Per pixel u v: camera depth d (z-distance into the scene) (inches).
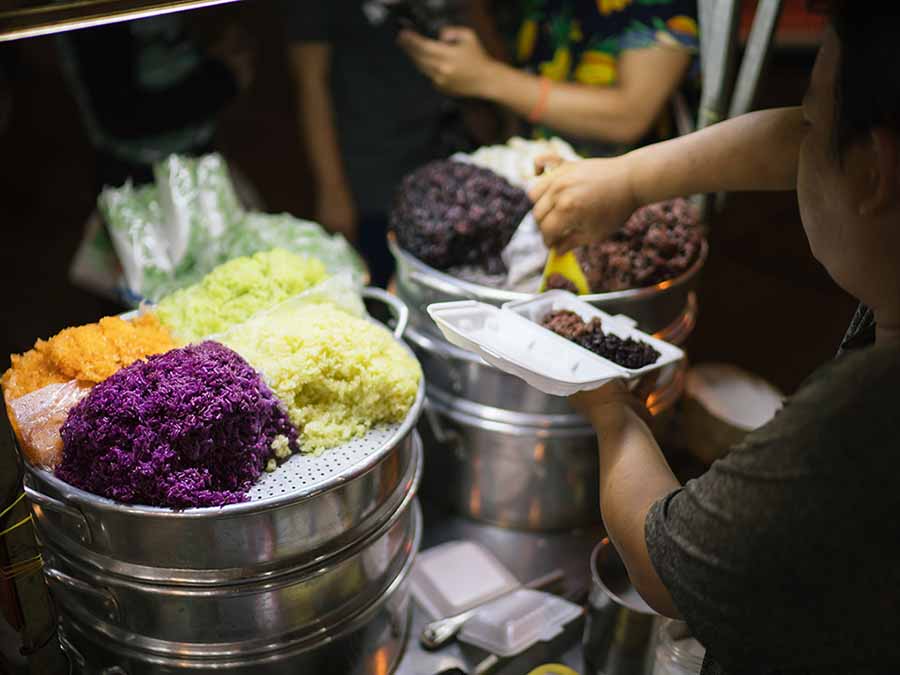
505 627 51.3
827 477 24.2
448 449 62.9
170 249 64.4
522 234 59.8
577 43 81.2
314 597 42.3
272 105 199.6
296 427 43.0
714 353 119.4
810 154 28.0
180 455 38.0
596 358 43.8
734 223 151.4
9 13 31.1
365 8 91.0
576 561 60.9
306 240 62.9
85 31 89.3
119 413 37.8
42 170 174.1
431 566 56.9
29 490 38.5
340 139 100.7
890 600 24.9
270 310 49.6
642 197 47.9
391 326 65.1
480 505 63.7
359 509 42.3
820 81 27.1
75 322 128.8
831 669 26.9
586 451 59.9
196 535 38.0
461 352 58.8
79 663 44.9
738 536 26.0
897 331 28.0
